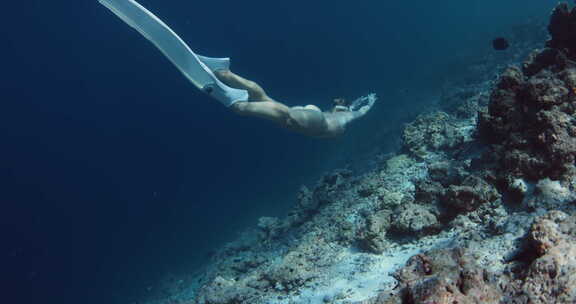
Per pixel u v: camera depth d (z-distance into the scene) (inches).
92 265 1327.5
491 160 212.4
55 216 2287.2
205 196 1509.6
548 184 165.8
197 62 200.7
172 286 646.5
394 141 666.8
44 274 1449.3
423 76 1165.1
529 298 97.7
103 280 1114.7
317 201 389.1
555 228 114.6
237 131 1993.1
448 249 121.6
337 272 215.5
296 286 223.8
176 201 1710.1
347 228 253.4
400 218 211.6
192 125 2694.4
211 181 1708.9
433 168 239.5
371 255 215.3
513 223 155.6
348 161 801.6
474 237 165.0
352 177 422.0
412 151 315.6
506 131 213.0
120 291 932.6
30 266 1669.5
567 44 242.5
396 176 295.6
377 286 178.1
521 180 183.2
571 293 92.0
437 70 1083.9
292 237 339.0
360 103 301.6
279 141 1551.4
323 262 235.6
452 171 229.6
